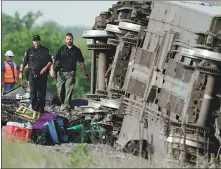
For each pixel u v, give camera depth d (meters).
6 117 57.50
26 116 56.62
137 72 54.00
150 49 53.16
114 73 57.19
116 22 59.03
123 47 56.81
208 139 47.31
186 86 48.22
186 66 48.09
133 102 53.69
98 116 58.06
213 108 48.03
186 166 44.41
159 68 51.44
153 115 50.97
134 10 55.72
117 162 42.00
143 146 51.94
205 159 44.94
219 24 48.03
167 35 51.25
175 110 48.78
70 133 56.78
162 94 50.56
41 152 44.91
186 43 49.41
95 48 61.19
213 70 47.16
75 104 69.44
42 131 54.19
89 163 41.91
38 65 61.09
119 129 56.78
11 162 41.28
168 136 48.16
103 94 59.62
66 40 65.38
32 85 61.22
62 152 49.44
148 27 54.09
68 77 65.56
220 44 47.47
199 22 48.84
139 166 40.94
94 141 57.00
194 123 47.69
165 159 46.72
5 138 46.53
